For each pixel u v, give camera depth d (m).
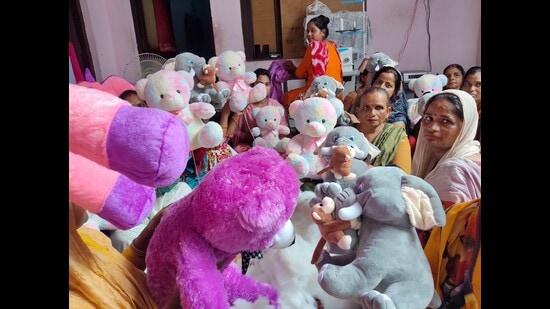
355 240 0.67
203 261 0.49
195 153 1.31
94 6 2.46
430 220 0.60
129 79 2.28
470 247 0.64
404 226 0.64
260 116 1.61
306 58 2.27
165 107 1.20
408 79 2.23
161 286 0.51
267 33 2.80
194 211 0.49
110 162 0.36
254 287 0.70
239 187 0.47
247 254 0.57
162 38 2.80
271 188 0.47
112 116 0.35
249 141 1.76
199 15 2.76
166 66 1.89
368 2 2.61
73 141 0.35
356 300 0.66
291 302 0.76
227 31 2.78
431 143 0.85
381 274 0.60
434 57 2.59
